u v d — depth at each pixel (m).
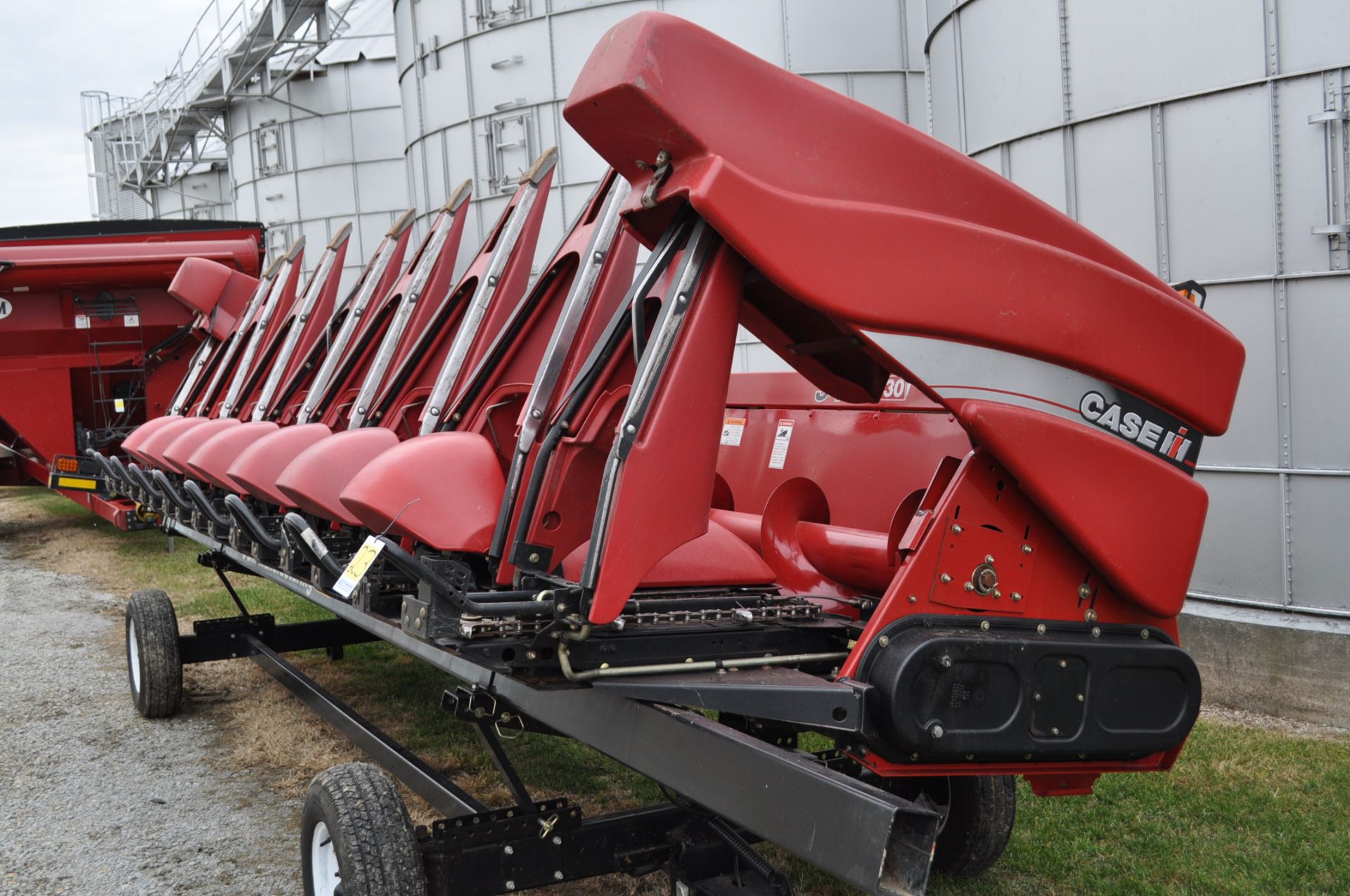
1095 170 6.21
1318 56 5.19
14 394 12.09
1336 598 5.31
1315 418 5.34
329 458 4.00
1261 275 5.48
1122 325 2.55
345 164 22.19
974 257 2.38
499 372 3.80
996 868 3.65
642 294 2.45
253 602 8.70
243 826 4.29
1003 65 6.80
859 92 11.69
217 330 9.47
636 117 2.26
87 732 5.58
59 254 11.61
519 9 12.57
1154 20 5.81
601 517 2.31
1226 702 5.46
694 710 3.17
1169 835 3.87
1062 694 2.44
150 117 29.33
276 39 20.64
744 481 4.31
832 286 2.25
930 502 2.49
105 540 13.16
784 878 2.59
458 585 2.98
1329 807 4.07
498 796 4.47
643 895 3.56
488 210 13.16
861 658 2.34
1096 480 2.52
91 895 3.69
